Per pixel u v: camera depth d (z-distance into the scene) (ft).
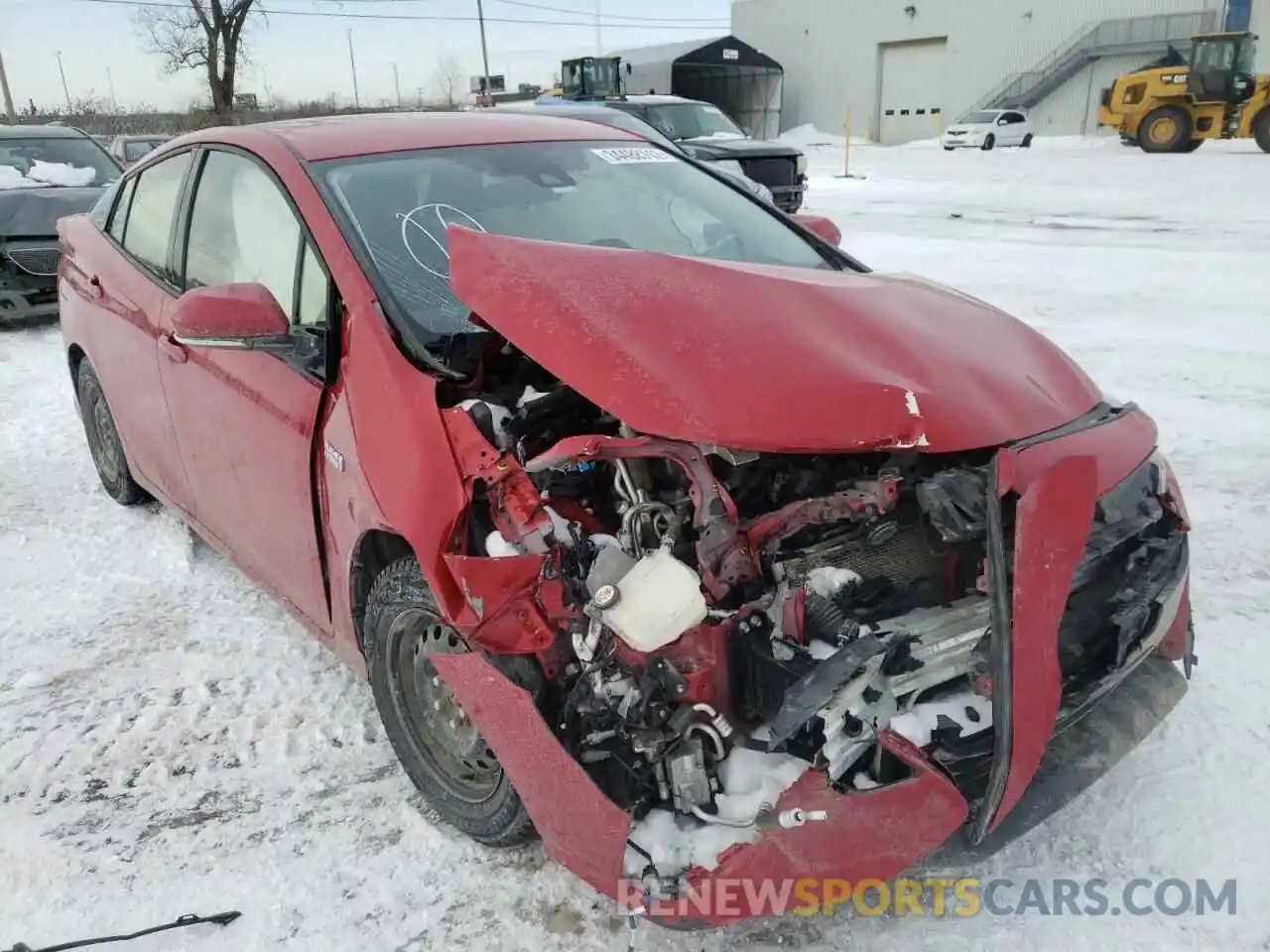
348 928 7.51
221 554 12.34
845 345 7.43
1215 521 13.60
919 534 7.60
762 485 7.73
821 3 151.33
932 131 143.64
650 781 6.56
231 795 9.04
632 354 6.97
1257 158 71.92
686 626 6.46
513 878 7.92
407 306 8.55
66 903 7.85
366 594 8.69
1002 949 7.11
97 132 127.34
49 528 14.87
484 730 6.85
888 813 6.21
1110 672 7.35
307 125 11.23
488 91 146.61
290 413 9.01
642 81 122.83
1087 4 125.90
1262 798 8.41
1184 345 22.12
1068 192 54.65
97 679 10.86
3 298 27.89
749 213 11.82
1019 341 8.63
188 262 11.52
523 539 6.94
